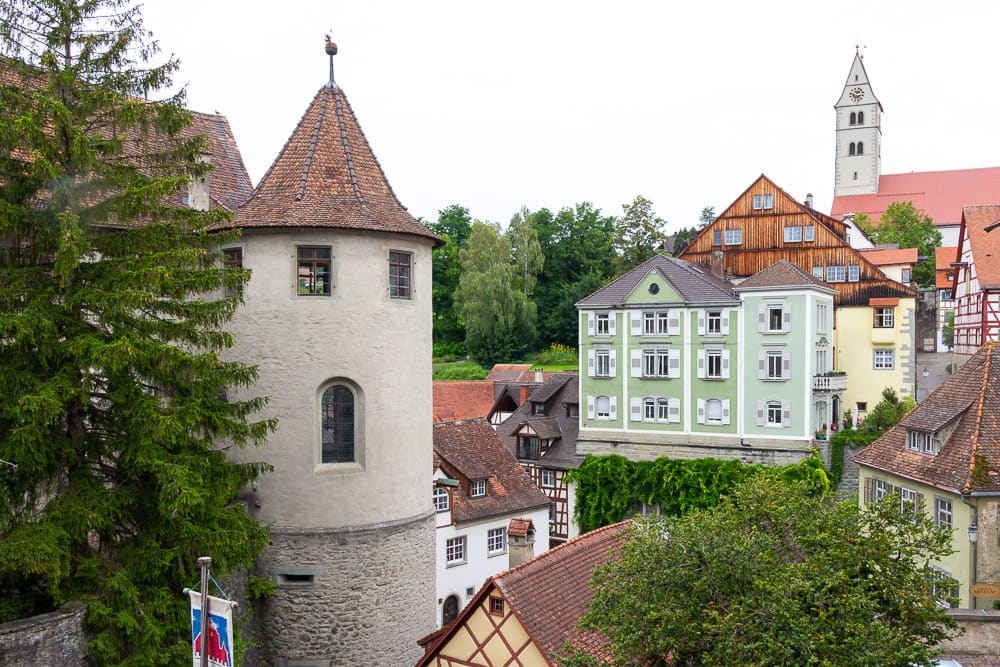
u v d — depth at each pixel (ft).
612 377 166.81
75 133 46.70
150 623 46.75
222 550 51.06
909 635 45.96
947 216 324.19
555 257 309.63
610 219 321.32
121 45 51.03
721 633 41.45
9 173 47.50
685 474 152.56
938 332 237.25
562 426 174.60
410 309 71.97
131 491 49.44
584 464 161.38
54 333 46.19
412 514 71.56
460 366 265.75
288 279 67.56
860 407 177.37
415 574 71.31
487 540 113.70
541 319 293.43
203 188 78.64
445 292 302.04
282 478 67.36
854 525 47.96
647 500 155.74
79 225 48.80
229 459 68.28
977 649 63.82
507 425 176.14
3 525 46.21
